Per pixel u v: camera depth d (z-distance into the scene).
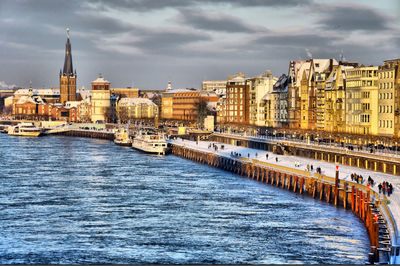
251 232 137.50
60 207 163.00
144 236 135.50
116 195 179.75
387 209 125.62
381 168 186.00
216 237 134.38
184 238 133.88
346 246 126.12
